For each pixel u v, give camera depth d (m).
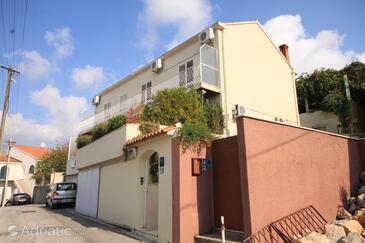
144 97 19.58
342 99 17.69
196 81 14.70
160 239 8.34
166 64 18.31
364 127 17.78
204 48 15.51
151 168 10.88
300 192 7.92
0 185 42.78
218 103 14.47
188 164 8.09
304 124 21.41
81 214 16.66
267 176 7.13
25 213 18.56
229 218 7.75
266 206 6.88
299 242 6.63
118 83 23.45
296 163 8.09
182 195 7.71
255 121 7.28
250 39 17.14
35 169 39.00
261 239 6.49
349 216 8.60
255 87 16.52
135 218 10.24
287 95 19.12
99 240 9.07
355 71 20.94
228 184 7.99
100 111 26.58
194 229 7.73
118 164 12.59
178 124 8.93
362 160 11.14
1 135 20.23
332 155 9.64
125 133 11.41
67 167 26.53
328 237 7.32
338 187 9.47
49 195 22.77
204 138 8.45
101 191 14.29
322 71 22.34
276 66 18.78
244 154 6.84
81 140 19.89
